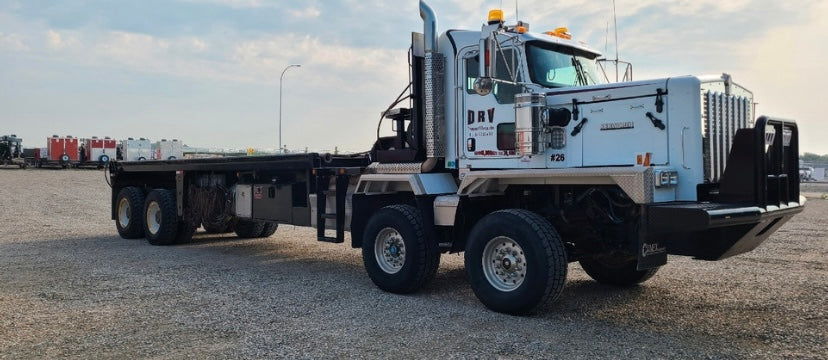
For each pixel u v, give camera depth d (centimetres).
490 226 611
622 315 607
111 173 1331
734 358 471
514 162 656
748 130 523
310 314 608
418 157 754
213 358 471
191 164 1112
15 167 5325
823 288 727
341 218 821
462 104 706
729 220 490
